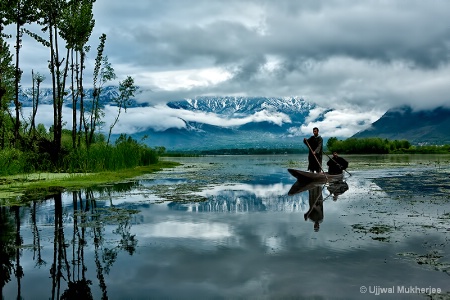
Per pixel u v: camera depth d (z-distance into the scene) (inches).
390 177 924.6
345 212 450.3
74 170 1047.0
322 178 843.4
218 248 300.4
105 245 314.0
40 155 1040.2
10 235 350.3
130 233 355.6
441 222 386.3
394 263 257.1
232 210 478.3
